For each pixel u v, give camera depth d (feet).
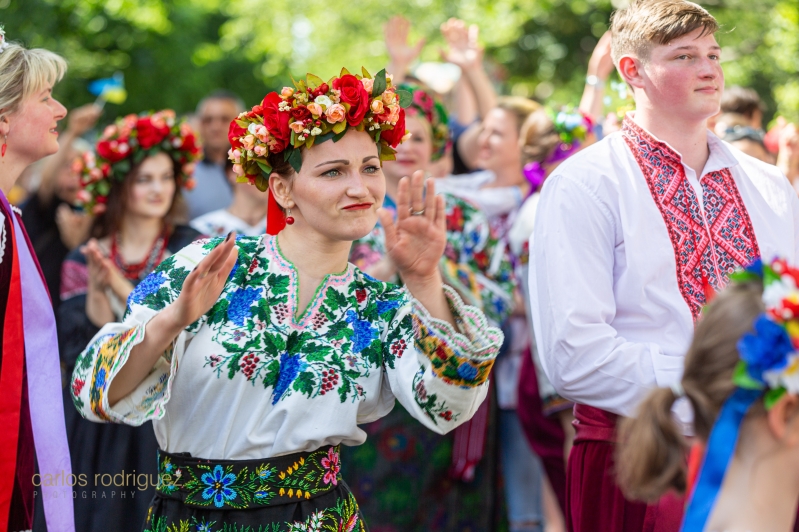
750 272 6.59
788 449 6.30
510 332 17.19
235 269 9.21
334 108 8.92
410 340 9.23
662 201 10.32
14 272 9.27
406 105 9.62
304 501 9.03
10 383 9.07
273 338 9.01
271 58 67.87
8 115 9.77
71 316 15.44
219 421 8.90
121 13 49.11
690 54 10.25
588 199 10.34
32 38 40.55
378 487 14.78
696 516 6.27
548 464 16.02
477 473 15.16
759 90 41.27
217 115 23.22
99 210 16.35
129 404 8.68
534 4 49.62
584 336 10.03
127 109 51.42
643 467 6.63
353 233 9.12
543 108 17.47
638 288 10.15
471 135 22.00
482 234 15.58
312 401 8.93
